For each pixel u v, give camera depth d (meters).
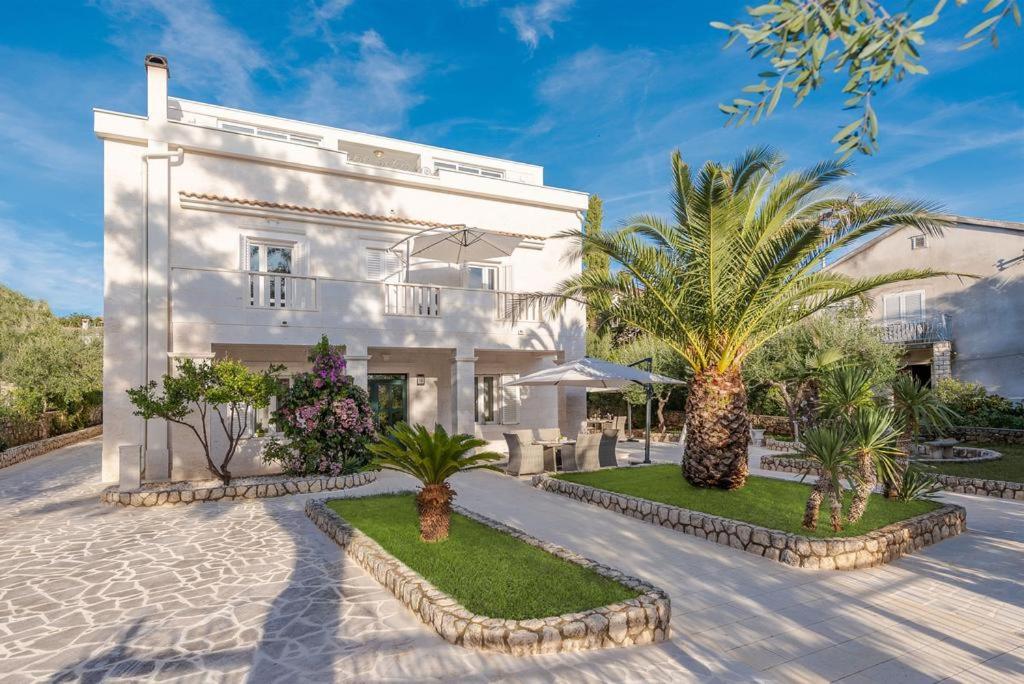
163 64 13.45
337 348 13.18
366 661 4.45
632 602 4.97
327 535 8.12
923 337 22.66
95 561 7.04
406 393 17.02
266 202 14.19
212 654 4.60
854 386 9.19
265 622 5.20
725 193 8.48
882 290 24.72
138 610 5.50
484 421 17.69
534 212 17.86
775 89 2.83
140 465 10.90
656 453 17.36
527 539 7.14
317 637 4.88
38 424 20.02
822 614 5.39
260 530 8.47
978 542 7.70
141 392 10.62
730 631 5.03
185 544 7.75
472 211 17.03
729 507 8.49
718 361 9.71
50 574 6.56
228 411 13.04
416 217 16.31
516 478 12.79
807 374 17.36
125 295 12.90
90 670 4.36
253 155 14.25
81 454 18.66
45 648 4.73
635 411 25.08
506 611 4.99
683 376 20.78
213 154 13.98
